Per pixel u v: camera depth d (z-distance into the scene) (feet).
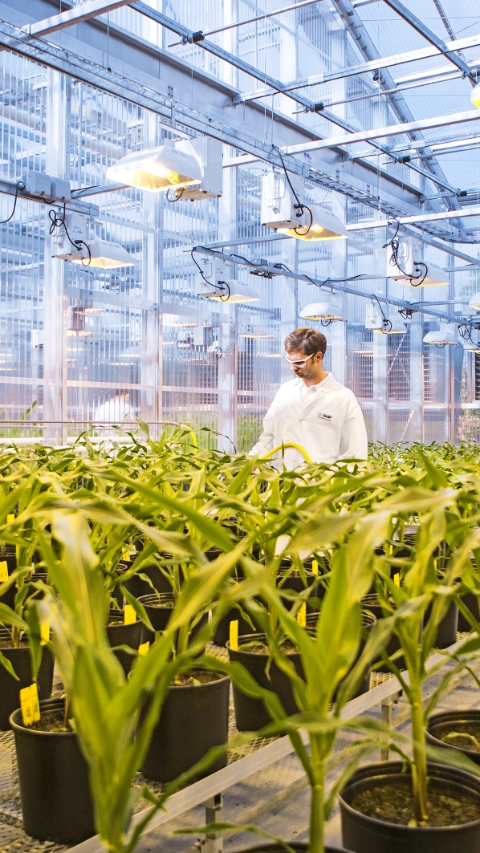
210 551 8.31
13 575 3.45
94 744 2.16
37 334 19.81
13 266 19.15
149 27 20.88
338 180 23.95
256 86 24.85
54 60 14.28
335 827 5.18
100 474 3.90
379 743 2.77
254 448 10.11
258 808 4.86
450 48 19.94
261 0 25.11
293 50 26.35
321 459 9.45
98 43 18.81
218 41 23.75
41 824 3.83
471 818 3.28
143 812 3.78
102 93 21.15
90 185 21.06
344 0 26.40
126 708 2.11
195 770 2.26
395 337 36.83
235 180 26.73
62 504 2.76
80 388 21.02
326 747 2.54
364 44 27.89
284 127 25.39
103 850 3.56
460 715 4.32
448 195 33.35
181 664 2.24
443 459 10.85
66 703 4.03
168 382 24.06
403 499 2.56
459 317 38.86
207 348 25.66
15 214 19.13
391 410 36.42
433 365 39.81
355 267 33.45
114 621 6.00
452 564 3.00
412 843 3.08
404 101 29.68
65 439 20.36
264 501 5.37
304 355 9.37
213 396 25.89
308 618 6.31
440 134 30.55
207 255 22.63
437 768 3.62
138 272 23.15
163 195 23.88
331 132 28.02
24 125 19.22
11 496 3.77
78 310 20.93
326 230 17.46
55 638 2.23
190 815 5.08
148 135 22.40
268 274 25.41
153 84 17.15
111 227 22.30
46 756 3.80
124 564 8.10
